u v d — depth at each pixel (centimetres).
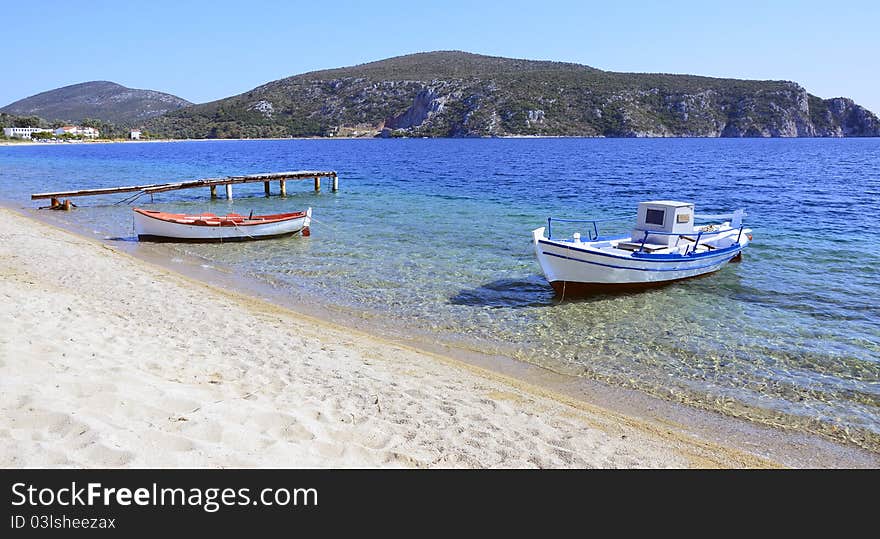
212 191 3538
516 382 926
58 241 1967
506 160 8006
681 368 1024
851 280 1614
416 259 1830
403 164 7175
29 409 556
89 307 1088
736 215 1994
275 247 2020
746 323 1270
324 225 2475
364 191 3969
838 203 3334
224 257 1866
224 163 7469
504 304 1391
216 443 549
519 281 1585
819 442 778
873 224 2555
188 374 768
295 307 1324
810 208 3134
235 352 920
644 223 1653
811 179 5028
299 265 1747
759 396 917
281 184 3681
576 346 1126
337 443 594
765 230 2430
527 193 3841
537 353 1084
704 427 809
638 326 1251
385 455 592
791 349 1114
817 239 2212
